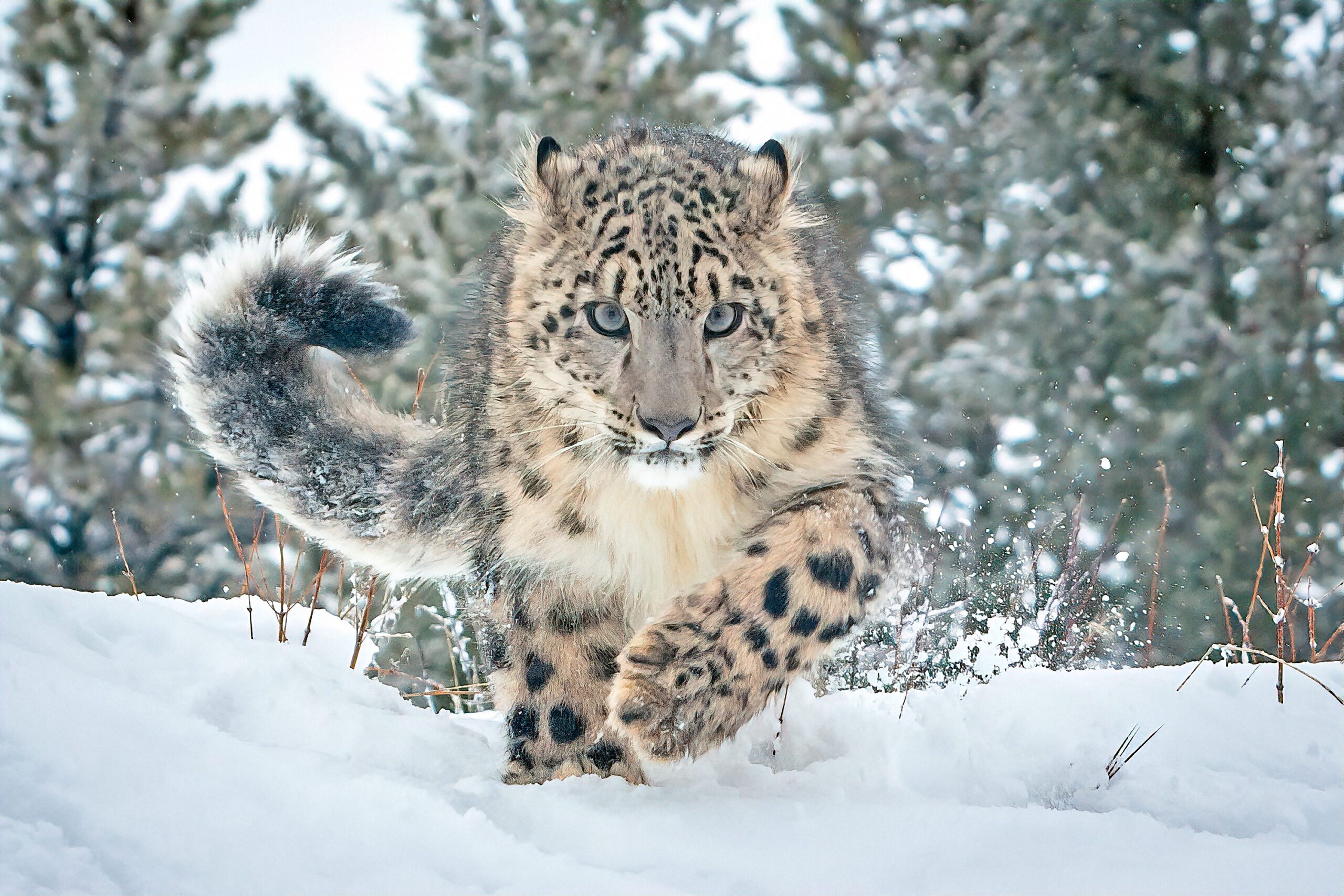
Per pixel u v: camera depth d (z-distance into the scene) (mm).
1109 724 5043
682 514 5203
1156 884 3414
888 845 3824
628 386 5020
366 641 6539
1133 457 14266
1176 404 15008
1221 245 16109
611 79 16891
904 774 4746
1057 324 15562
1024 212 16344
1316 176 16062
